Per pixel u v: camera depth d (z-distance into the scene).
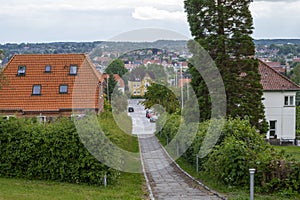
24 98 34.28
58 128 14.69
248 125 16.42
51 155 14.61
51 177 14.66
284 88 43.19
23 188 12.77
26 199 10.98
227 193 12.63
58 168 14.56
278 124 43.44
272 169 12.49
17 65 36.53
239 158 13.21
